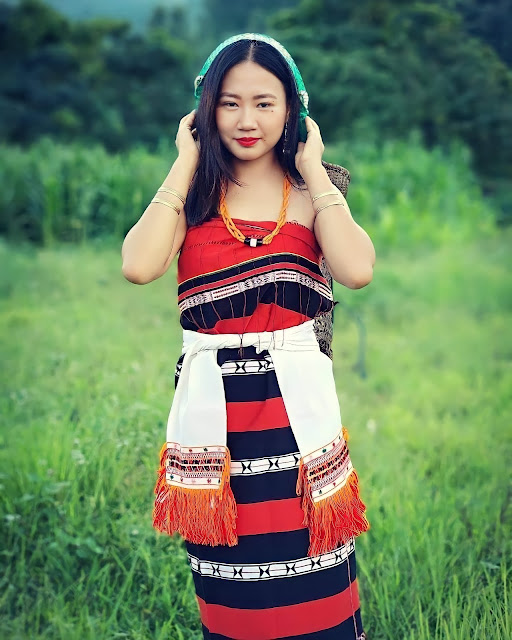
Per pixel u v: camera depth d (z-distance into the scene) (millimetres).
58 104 22797
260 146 2402
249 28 31625
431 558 3289
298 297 2393
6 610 3133
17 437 4387
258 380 2344
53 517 3539
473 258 11695
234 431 2332
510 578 3262
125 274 2395
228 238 2396
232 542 2291
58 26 24109
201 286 2393
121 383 5059
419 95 19266
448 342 7430
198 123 2430
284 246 2391
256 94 2365
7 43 23672
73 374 5551
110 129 22609
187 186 2441
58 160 14398
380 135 19516
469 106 18766
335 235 2379
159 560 3365
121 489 3799
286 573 2311
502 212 18453
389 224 13305
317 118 20766
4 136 21828
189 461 2330
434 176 16344
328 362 2455
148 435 4102
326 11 22906
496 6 17172
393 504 3828
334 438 2365
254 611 2320
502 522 3799
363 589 3260
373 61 20266
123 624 3064
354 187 15336
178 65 24844
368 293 9141
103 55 24375
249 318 2357
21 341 6484
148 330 7066
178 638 2980
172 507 2348
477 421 5203
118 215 13633
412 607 3129
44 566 3369
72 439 4129
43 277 9375
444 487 4117
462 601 3104
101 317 7352
